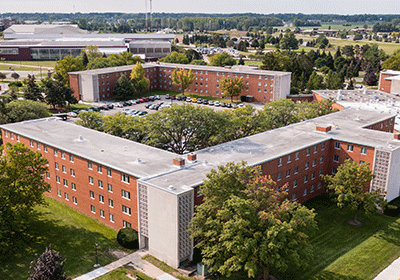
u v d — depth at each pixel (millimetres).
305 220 45688
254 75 143375
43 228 59469
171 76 166500
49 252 41156
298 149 66312
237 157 62312
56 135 72625
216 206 46938
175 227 48875
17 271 49438
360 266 51438
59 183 68500
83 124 85500
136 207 55719
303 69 199125
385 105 108562
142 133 79938
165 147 79125
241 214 43750
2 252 52844
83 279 47781
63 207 66812
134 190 55281
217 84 154250
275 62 180625
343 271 50281
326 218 64062
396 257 53656
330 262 52219
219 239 43688
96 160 59938
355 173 59094
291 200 68125
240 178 48469
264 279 47250
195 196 51688
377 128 85062
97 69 155875
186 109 75125
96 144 67750
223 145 68250
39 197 57531
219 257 46406
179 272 49656
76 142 68625
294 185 68062
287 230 42125
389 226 61938
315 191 72875
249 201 44750
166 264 51344
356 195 58844
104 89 147375
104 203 61031
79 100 146375
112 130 80000
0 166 53188
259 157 62188
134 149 65500
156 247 52406
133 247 54844
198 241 51969
